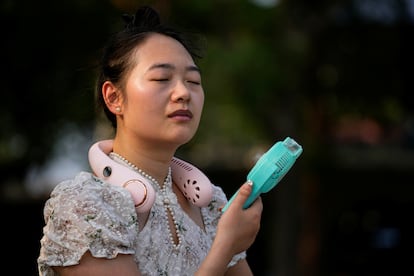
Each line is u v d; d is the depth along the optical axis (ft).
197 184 10.88
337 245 65.41
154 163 10.48
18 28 38.65
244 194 9.77
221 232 9.69
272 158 9.84
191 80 10.29
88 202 9.43
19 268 57.82
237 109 44.04
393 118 49.52
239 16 41.63
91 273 9.29
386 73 46.85
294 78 41.50
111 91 10.53
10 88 40.68
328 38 46.06
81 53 39.09
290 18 42.96
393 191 67.46
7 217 58.49
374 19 46.06
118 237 9.37
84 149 47.06
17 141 46.55
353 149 66.59
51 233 9.53
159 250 10.03
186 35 11.13
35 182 56.39
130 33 10.54
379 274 65.21
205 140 49.42
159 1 39.06
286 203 47.34
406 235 66.28
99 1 38.58
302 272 49.85
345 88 47.03
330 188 64.23
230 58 37.73
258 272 59.57
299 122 44.80
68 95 39.96
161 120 10.06
